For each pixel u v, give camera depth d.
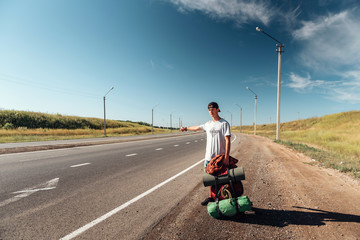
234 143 17.67
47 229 2.62
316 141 16.42
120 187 4.55
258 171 6.00
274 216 2.97
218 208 2.76
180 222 2.82
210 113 3.22
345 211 3.11
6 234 2.49
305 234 2.46
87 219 2.92
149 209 3.29
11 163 7.54
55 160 8.29
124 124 76.62
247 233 2.50
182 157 9.34
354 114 46.69
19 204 3.51
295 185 4.49
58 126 50.16
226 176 2.84
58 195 3.99
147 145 15.91
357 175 5.09
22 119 44.75
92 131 46.09
